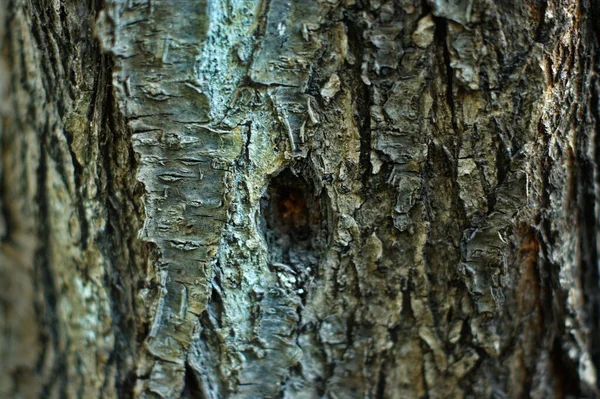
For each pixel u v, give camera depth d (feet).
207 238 1.91
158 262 1.92
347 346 1.98
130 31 1.87
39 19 1.97
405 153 1.91
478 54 1.88
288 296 1.94
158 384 1.96
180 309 1.93
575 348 2.03
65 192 2.00
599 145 2.02
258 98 1.89
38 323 2.12
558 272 2.00
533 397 2.02
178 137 1.89
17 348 2.15
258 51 1.88
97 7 1.90
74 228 2.00
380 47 1.88
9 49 2.03
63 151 1.98
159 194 1.90
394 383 1.99
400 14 1.88
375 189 1.92
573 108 1.97
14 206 2.11
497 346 1.98
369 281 1.95
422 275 1.95
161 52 1.86
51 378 2.08
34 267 2.10
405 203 1.92
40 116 2.01
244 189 1.90
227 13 1.87
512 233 1.95
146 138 1.89
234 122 1.89
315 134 1.90
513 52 1.89
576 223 2.03
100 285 2.00
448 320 1.97
